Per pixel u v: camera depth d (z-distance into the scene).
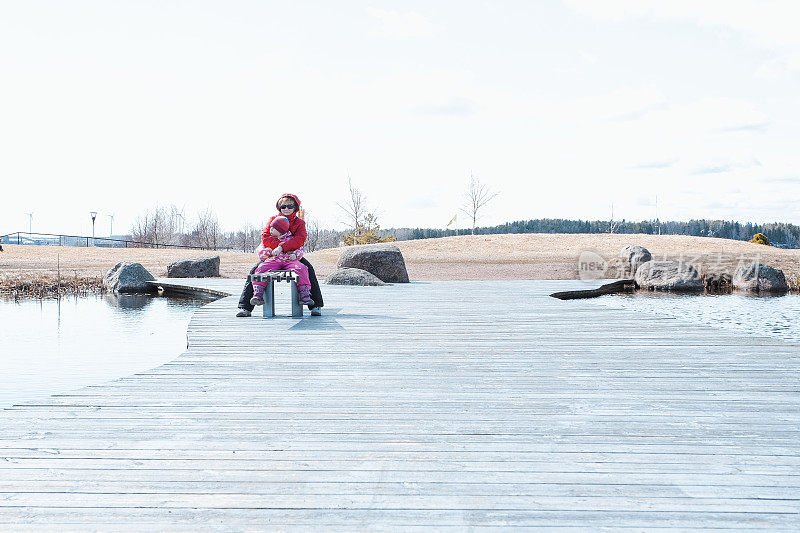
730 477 2.89
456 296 12.90
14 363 7.51
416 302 11.49
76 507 2.57
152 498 2.66
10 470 2.96
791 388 4.65
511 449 3.28
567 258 32.97
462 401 4.29
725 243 42.69
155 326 10.85
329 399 4.34
